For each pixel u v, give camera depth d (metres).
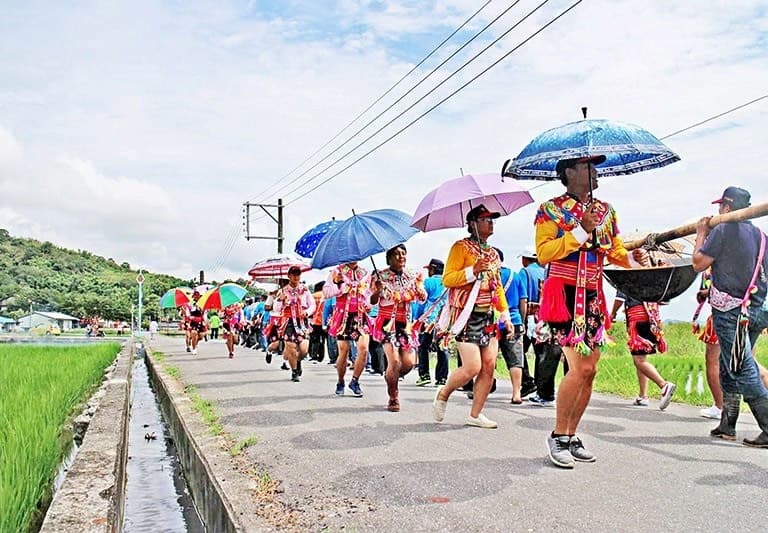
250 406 8.49
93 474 4.79
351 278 9.43
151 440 9.11
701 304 7.26
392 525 4.00
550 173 5.66
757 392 5.84
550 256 5.11
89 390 11.60
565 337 5.16
